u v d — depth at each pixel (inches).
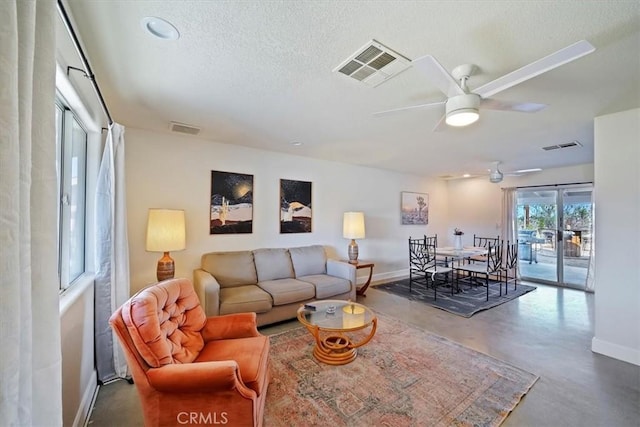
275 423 68.7
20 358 25.6
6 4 23.6
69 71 60.5
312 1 50.3
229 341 79.7
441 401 77.0
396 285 210.8
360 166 215.0
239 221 156.8
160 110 103.5
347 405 75.3
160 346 59.3
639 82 79.1
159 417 56.6
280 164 173.0
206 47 64.4
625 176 100.2
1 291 23.1
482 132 126.9
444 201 282.5
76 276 82.4
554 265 217.0
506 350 106.9
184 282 82.3
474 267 195.2
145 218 129.7
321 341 107.6
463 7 51.4
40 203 30.1
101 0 49.4
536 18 54.2
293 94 89.0
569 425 68.6
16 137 24.2
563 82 79.6
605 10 52.0
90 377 79.2
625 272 100.3
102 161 86.4
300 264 161.8
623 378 88.2
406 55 67.1
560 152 165.3
